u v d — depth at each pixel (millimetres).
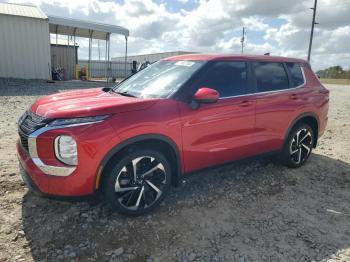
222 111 3947
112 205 3365
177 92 3689
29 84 17719
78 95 3984
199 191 4281
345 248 3221
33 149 3094
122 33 23641
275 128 4656
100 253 2996
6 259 2852
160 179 3631
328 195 4387
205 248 3133
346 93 21984
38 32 19562
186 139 3676
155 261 2930
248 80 4379
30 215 3502
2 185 4133
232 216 3723
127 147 3389
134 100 3471
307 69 5340
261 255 3064
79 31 26969
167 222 3525
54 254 2953
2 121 7883
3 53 18875
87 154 3049
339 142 7031
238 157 4316
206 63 4047
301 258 3045
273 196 4266
